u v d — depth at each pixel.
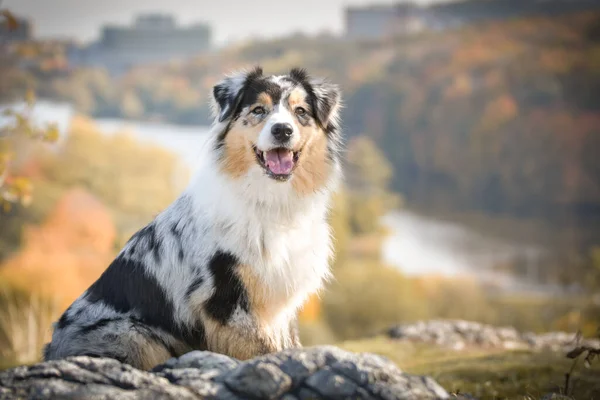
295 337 5.59
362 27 140.88
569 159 99.94
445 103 105.88
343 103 6.46
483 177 101.38
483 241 84.94
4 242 30.92
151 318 5.18
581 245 83.88
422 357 9.11
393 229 82.75
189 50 128.25
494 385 6.74
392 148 105.00
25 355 12.00
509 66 114.50
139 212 42.91
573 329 20.09
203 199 5.27
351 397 3.74
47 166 46.75
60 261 26.73
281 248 5.23
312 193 5.57
